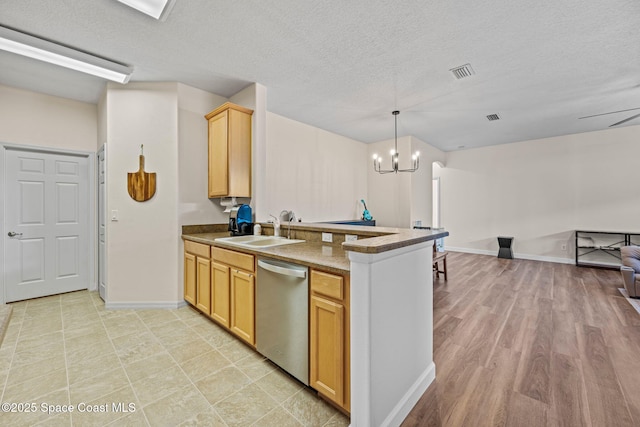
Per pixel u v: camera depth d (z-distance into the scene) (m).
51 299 3.21
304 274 1.58
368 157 6.02
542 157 5.56
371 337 1.24
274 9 1.89
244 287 2.08
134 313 2.81
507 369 1.88
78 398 1.58
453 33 2.17
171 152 2.96
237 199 3.17
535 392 1.65
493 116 4.14
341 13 1.94
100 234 3.30
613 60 2.55
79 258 3.52
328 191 5.08
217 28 2.09
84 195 3.53
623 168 4.83
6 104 2.98
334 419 1.45
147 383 1.72
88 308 2.93
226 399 1.59
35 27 2.04
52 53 2.27
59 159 3.36
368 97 3.43
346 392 1.40
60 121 3.30
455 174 6.67
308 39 2.24
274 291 1.81
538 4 1.86
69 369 1.85
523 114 4.06
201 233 3.13
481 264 5.22
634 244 4.76
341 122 4.51
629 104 3.65
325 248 2.01
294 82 3.00
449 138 5.54
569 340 2.27
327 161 5.05
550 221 5.49
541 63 2.61
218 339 2.28
